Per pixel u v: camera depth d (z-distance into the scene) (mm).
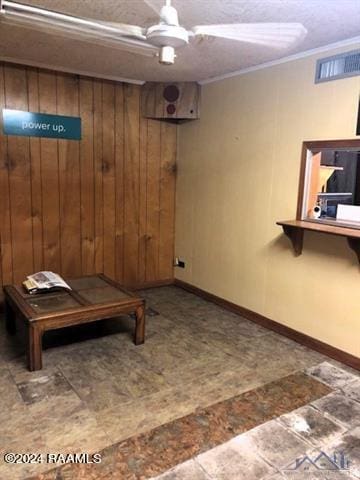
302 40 2578
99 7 2205
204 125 4082
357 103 2678
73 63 3432
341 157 2828
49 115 3678
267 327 3516
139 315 3066
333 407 2334
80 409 2262
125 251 4395
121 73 3732
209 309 3977
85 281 3484
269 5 2139
